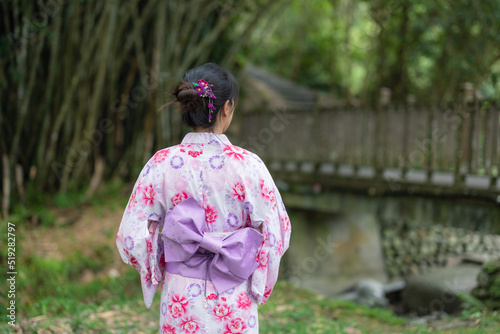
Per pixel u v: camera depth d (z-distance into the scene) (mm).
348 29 11930
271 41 16422
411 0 7262
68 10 5289
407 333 3525
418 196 5055
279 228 1385
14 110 5199
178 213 1300
